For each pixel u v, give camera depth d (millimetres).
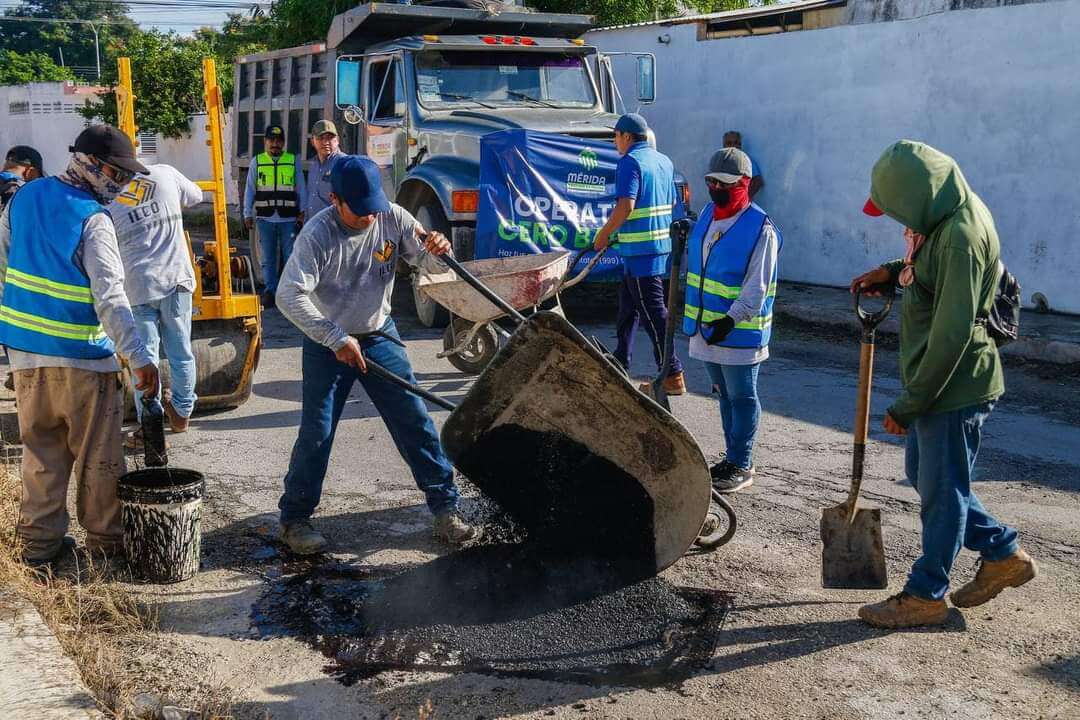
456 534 4832
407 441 4836
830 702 3490
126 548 4441
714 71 12969
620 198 7125
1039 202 9750
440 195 9703
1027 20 9562
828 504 5406
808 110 11797
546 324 4012
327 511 5332
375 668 3754
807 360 9039
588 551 4531
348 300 4629
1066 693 3531
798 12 11797
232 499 5504
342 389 4754
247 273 7316
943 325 3613
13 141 38719
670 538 4332
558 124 10047
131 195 5855
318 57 11852
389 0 11227
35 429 4422
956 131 10312
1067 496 5500
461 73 10758
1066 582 4414
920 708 3447
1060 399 7648
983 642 3891
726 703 3498
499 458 4484
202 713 3354
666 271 7473
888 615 3992
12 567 4172
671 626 4031
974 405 3816
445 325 10391
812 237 12000
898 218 3734
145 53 27906
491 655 3832
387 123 10883
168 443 6504
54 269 4223
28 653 3537
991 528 4039
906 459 4168
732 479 5547
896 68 10758
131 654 3824
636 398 4098
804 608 4191
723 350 5363
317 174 10250
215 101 6766
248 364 7172
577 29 11688
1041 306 9836
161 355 6715
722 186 5219
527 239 9609
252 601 4293
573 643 3916
